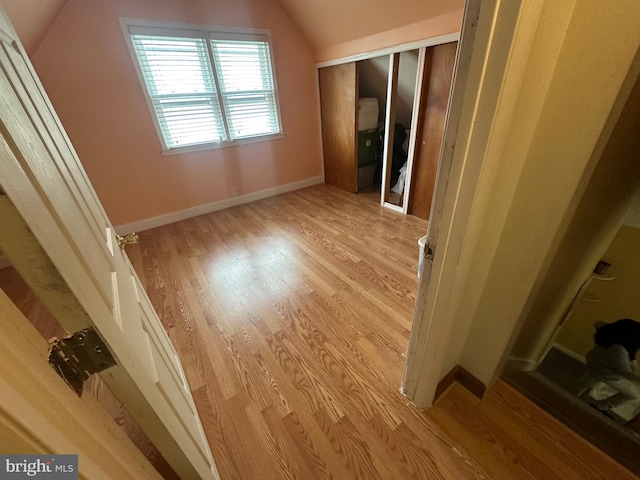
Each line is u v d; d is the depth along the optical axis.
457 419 1.17
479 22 0.55
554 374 1.60
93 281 0.51
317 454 1.08
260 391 1.32
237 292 2.01
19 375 0.30
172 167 3.06
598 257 1.47
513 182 0.80
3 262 2.22
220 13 2.77
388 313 1.75
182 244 2.72
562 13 0.58
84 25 2.28
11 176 0.33
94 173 2.69
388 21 2.48
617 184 1.06
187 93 2.89
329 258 2.38
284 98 3.50
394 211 3.24
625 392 1.38
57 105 2.37
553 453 1.05
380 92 3.77
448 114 0.68
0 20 0.68
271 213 3.34
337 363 1.44
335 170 4.00
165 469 1.02
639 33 0.55
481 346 1.16
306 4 2.84
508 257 0.94
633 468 1.00
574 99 0.67
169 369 0.97
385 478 1.01
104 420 0.50
